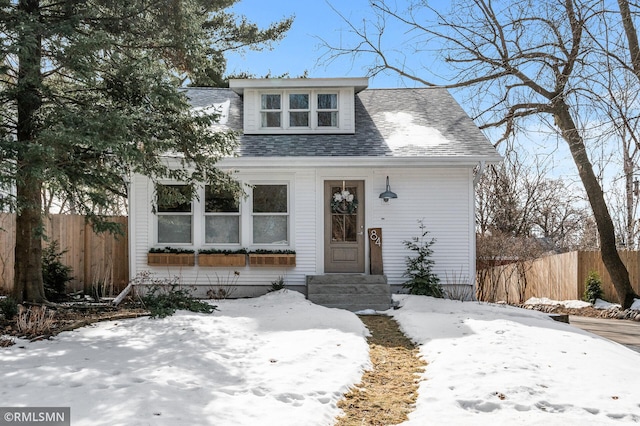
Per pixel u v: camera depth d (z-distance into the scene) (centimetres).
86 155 884
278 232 1245
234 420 431
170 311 931
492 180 2419
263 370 598
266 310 1000
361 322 924
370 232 1230
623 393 538
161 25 929
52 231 1246
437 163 1188
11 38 802
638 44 1030
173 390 495
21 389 493
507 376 583
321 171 1240
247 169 1227
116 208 2056
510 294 1814
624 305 1368
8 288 1212
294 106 1355
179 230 1237
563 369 623
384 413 503
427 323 890
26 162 762
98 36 795
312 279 1174
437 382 578
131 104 888
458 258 1224
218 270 1227
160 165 973
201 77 1051
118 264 1330
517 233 2473
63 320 855
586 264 1509
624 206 2188
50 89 873
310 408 478
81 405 448
